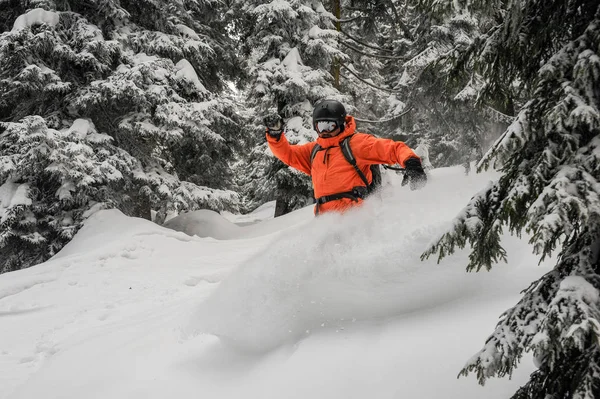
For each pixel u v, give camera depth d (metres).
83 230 9.32
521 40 1.83
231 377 2.55
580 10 1.73
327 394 2.14
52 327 5.04
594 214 1.38
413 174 2.94
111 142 11.08
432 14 2.14
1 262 10.77
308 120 12.81
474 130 8.95
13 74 9.96
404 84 12.88
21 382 3.68
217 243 9.10
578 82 1.54
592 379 1.41
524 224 1.69
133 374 2.84
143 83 10.88
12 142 9.95
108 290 6.31
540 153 1.65
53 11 10.16
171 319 3.90
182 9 12.70
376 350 2.38
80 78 10.95
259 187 16.06
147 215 12.57
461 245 1.81
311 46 12.72
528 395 1.65
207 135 12.05
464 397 1.93
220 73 15.33
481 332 2.29
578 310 1.38
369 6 14.45
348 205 3.35
